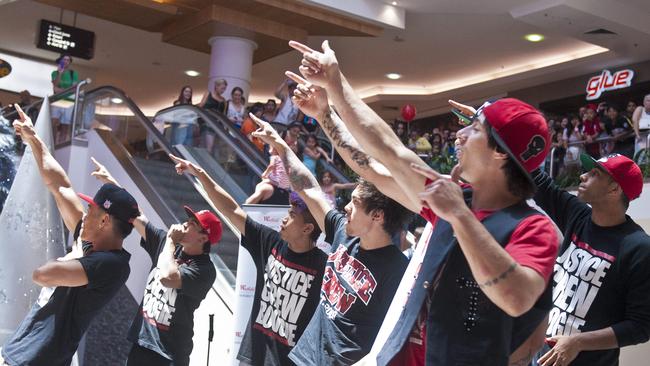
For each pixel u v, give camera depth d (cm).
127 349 586
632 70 1266
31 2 1226
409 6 1138
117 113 805
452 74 1503
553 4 1040
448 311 159
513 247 150
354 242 272
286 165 320
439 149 1222
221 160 738
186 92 1105
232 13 1091
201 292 374
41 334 307
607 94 1327
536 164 163
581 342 258
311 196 312
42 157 366
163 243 390
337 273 267
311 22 1119
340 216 302
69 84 1208
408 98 1627
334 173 802
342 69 1502
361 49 1355
